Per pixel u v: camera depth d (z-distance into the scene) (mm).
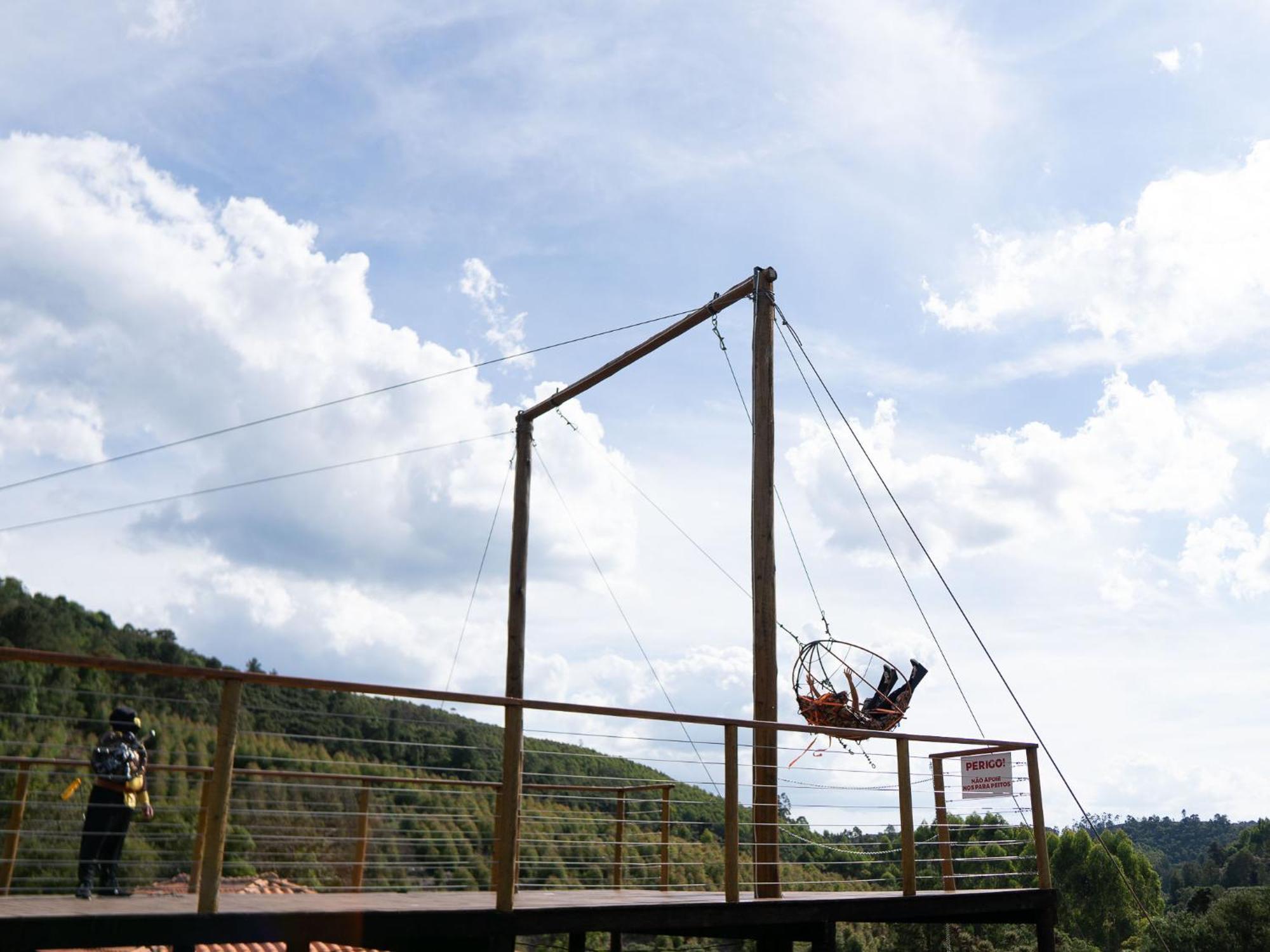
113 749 8086
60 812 15688
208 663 34281
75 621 30953
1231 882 121438
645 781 12023
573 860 10711
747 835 23562
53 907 6746
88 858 7668
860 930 51969
